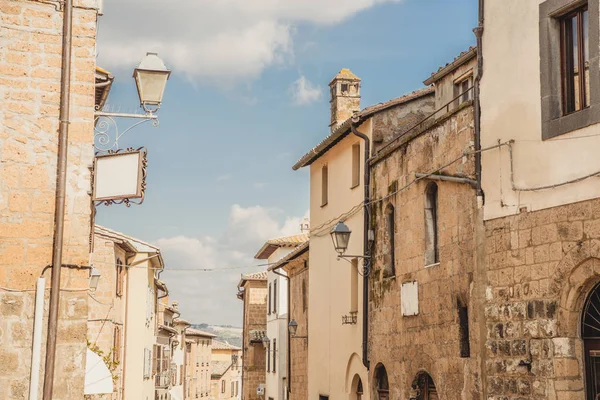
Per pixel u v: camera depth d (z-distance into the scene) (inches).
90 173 525.7
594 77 498.3
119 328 1347.2
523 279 553.3
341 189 1000.9
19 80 520.1
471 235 636.1
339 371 981.8
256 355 2069.4
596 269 490.6
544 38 544.1
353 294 944.3
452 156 678.5
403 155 794.8
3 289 504.1
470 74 810.2
